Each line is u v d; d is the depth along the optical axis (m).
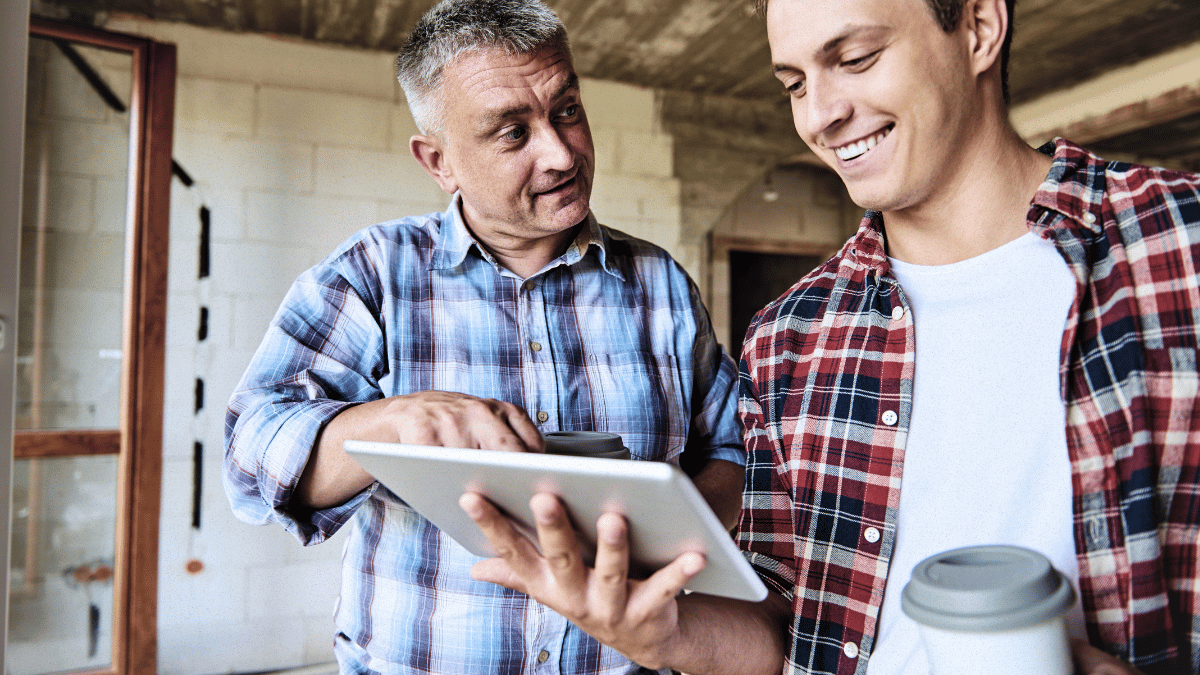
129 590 2.69
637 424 1.22
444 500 0.70
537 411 1.18
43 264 2.75
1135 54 3.95
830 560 0.87
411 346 1.17
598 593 0.64
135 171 2.72
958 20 0.72
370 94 3.43
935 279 0.85
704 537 0.56
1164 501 0.71
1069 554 0.73
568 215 1.13
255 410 1.03
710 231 4.17
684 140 4.05
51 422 2.76
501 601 1.09
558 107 1.09
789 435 0.94
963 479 0.79
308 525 1.01
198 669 3.04
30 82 2.71
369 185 3.41
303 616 3.20
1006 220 0.82
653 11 3.16
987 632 0.48
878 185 0.78
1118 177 0.79
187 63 3.17
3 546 0.80
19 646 2.68
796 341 0.97
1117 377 0.73
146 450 2.71
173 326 3.10
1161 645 0.69
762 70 3.79
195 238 3.15
